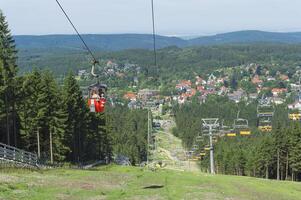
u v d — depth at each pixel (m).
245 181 63.12
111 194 36.38
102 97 26.28
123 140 198.12
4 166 51.12
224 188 46.41
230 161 146.12
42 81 82.69
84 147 108.12
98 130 107.38
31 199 31.20
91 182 43.59
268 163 115.50
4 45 77.81
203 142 181.62
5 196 31.19
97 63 26.28
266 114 104.88
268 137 119.38
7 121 77.00
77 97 92.88
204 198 37.22
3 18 78.00
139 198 34.62
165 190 40.31
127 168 89.06
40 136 85.94
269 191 49.75
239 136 198.00
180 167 181.75
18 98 79.50
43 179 43.09
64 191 36.19
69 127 91.06
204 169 173.12
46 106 82.00
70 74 93.25
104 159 124.62
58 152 86.06
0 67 75.31
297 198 47.06
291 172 118.06
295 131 110.19
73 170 59.81
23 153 62.19
